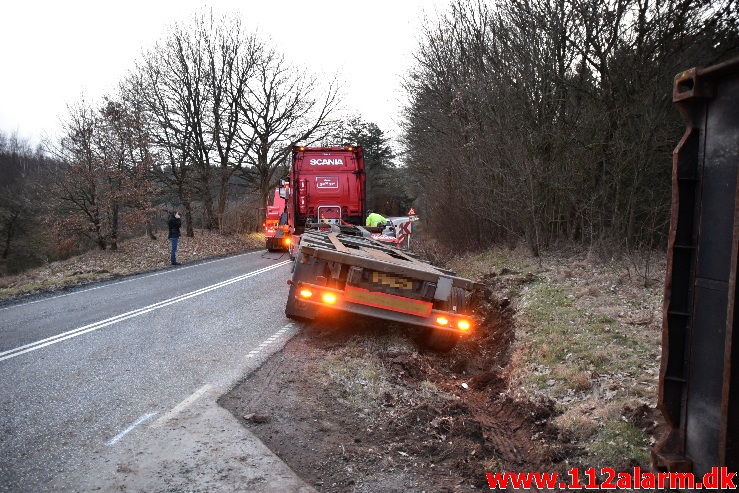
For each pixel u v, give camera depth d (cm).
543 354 637
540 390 542
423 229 3180
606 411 452
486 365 727
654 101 1177
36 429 451
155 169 2414
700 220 217
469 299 1011
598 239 1281
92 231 2078
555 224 1545
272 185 3253
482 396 595
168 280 1412
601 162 1291
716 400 207
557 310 820
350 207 1686
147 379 577
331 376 575
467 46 1694
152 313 944
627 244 1168
